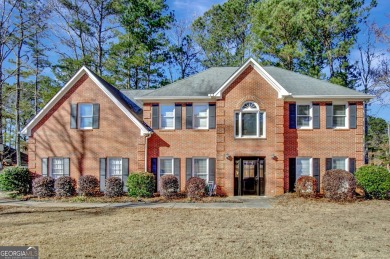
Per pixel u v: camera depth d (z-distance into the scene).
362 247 9.59
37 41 35.47
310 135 21.81
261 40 37.69
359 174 20.11
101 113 22.02
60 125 22.16
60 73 38.50
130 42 38.38
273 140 21.30
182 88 23.44
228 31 45.25
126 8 38.66
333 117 21.97
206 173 22.22
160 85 42.56
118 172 21.78
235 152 21.41
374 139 39.16
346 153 21.67
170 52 44.53
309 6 34.62
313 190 19.97
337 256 8.77
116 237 10.64
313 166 21.62
